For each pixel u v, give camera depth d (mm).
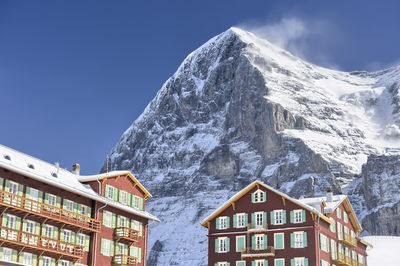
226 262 78562
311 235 74188
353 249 90000
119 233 66562
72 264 59812
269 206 78250
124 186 70688
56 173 62312
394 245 144000
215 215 81875
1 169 53375
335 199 87250
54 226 58656
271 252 75000
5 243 52375
